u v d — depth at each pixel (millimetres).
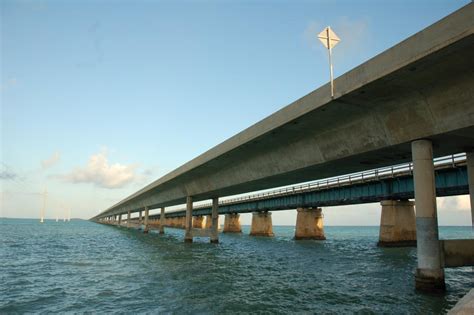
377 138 18766
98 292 17141
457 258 16266
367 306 14188
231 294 16516
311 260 31250
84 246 45562
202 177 44812
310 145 23812
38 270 24641
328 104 18000
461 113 14789
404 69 14242
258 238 72125
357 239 74562
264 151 28766
